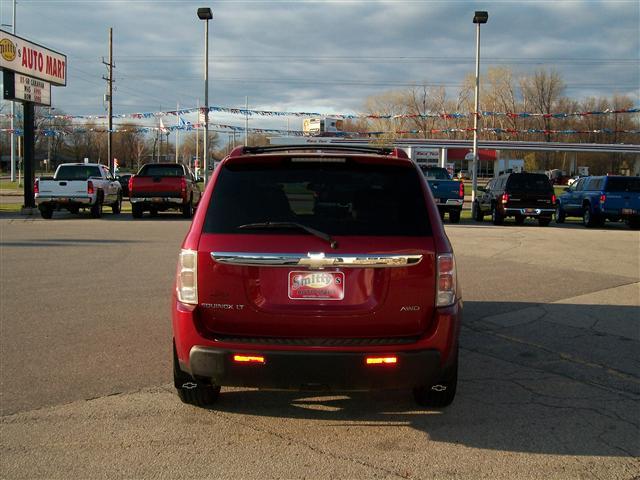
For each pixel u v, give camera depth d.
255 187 4.16
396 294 3.96
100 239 15.36
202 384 4.31
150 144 96.31
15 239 15.24
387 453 4.03
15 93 22.52
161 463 3.85
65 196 21.58
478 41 29.19
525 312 8.05
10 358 5.86
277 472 3.75
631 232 20.41
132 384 5.23
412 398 5.04
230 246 3.97
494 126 67.94
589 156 90.75
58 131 46.91
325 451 4.05
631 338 6.87
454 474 3.74
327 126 58.12
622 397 5.10
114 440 4.17
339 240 3.94
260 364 3.89
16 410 4.65
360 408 4.82
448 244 4.09
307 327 3.95
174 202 22.17
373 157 4.18
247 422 4.52
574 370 5.77
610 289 9.64
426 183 4.26
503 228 21.31
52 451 4.00
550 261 12.65
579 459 3.96
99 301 8.28
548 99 67.19
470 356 6.19
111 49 43.28
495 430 4.41
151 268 10.92
